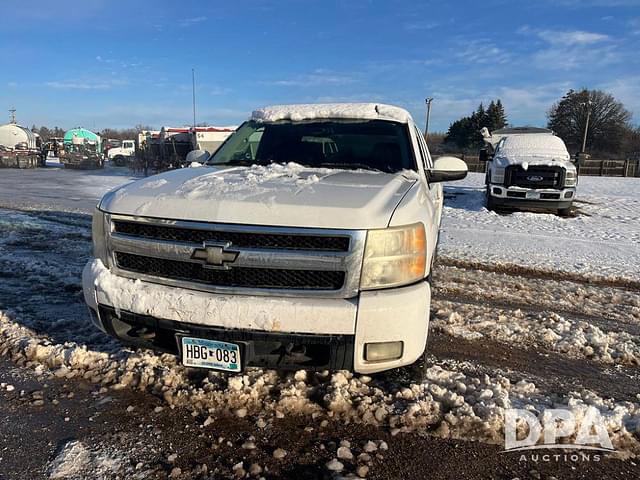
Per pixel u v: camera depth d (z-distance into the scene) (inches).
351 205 100.3
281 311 96.3
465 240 340.8
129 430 102.4
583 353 151.4
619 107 2942.9
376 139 162.7
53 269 224.2
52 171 1275.8
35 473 89.1
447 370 135.0
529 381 131.4
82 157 1363.2
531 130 697.0
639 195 698.2
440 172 159.0
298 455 95.7
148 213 107.2
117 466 91.5
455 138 3280.0
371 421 107.0
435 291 217.3
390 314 96.3
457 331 165.9
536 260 281.0
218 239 100.4
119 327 113.0
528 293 218.5
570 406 114.6
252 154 165.5
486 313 186.1
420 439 101.7
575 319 185.8
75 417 106.8
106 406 111.1
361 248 96.6
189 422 105.3
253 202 102.0
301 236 97.4
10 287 195.9
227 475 89.7
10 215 412.2
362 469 91.7
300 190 109.2
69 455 93.9
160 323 103.2
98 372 124.8
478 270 260.1
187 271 104.3
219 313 98.0
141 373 122.0
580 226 417.4
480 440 101.9
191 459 93.9
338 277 97.8
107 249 113.1
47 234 324.8
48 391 117.0
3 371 126.1
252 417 107.3
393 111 175.5
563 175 470.3
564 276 252.5
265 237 98.5
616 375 137.6
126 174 1141.7
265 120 180.5
